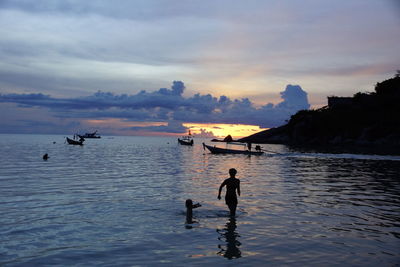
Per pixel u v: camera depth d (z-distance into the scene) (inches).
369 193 565.9
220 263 242.2
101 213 404.8
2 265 238.4
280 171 971.3
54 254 261.6
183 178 779.4
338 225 352.2
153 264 240.5
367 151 2613.2
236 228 337.7
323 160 1501.0
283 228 339.0
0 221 364.5
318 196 533.3
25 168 1013.2
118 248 276.1
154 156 1797.5
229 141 2158.0
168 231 327.0
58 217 383.9
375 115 4293.8
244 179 766.5
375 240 299.4
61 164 1178.6
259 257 255.0
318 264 241.0
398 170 1012.5
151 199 499.2
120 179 753.0
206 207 441.7
